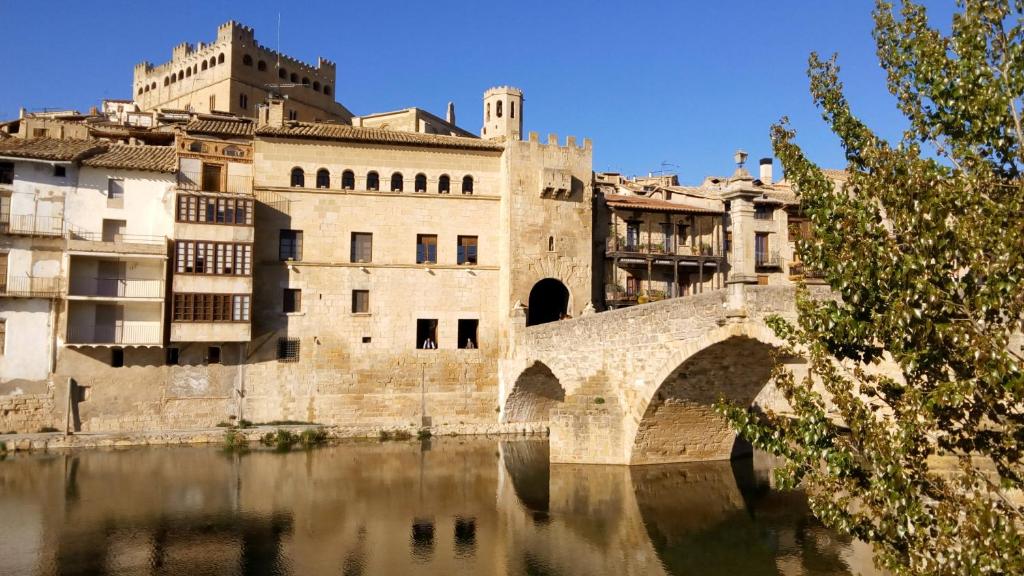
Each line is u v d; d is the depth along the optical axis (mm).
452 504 31438
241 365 47219
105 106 78312
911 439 11031
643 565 23828
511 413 50562
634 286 56656
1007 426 10461
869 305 12109
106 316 44969
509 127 79000
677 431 37062
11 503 30297
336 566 23734
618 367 36469
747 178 27891
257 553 24844
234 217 46156
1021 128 11602
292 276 48562
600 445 37781
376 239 50250
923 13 13117
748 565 23641
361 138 50312
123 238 45938
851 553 24734
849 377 25016
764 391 47188
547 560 24406
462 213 51875
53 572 22625
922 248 11172
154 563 23656
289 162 49344
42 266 44031
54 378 43719
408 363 49844
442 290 50844
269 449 43094
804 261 13016
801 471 12797
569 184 51531
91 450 41469
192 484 34188
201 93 95312
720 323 28562
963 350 10633
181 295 44938
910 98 13188
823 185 13148
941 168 11766
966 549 10258
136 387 45312
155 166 46562
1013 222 10773
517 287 50312
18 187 44062
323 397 48281
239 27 92625
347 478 36094
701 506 30922
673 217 57406
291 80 98750
